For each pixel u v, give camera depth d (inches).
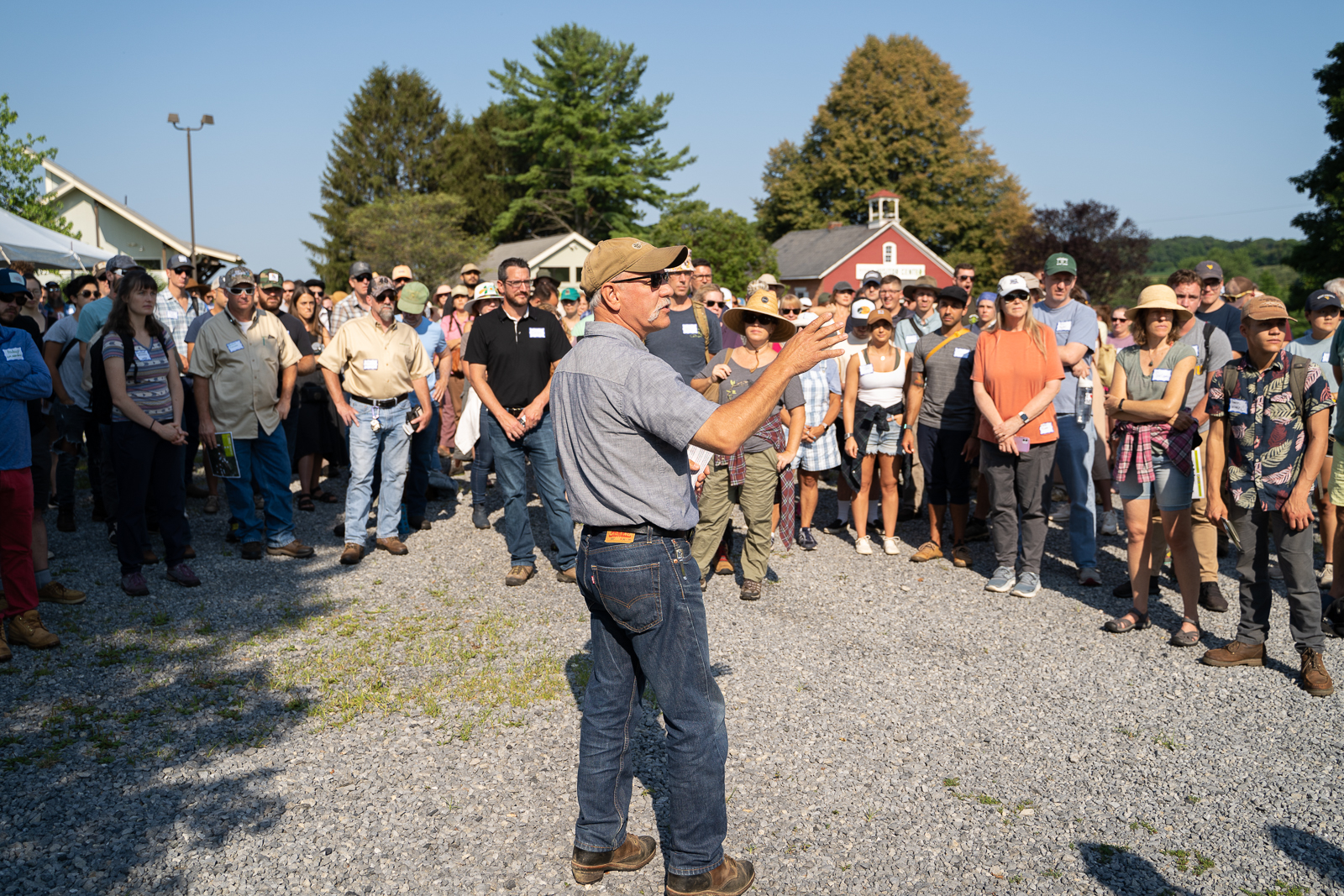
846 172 2201.0
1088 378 241.9
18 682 175.5
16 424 185.2
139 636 201.0
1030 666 189.8
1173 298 201.5
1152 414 197.6
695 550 233.5
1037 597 236.2
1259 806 135.8
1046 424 232.7
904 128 2220.7
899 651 198.1
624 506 106.9
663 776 145.5
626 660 117.3
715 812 112.4
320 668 185.0
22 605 190.4
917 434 270.5
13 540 188.4
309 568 257.1
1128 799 137.9
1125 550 280.5
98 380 222.2
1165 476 197.6
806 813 133.6
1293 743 155.4
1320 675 175.2
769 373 100.4
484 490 306.0
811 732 158.7
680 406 101.1
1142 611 210.5
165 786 138.5
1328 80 1504.7
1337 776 144.3
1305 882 118.0
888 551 278.1
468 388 303.0
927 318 314.7
